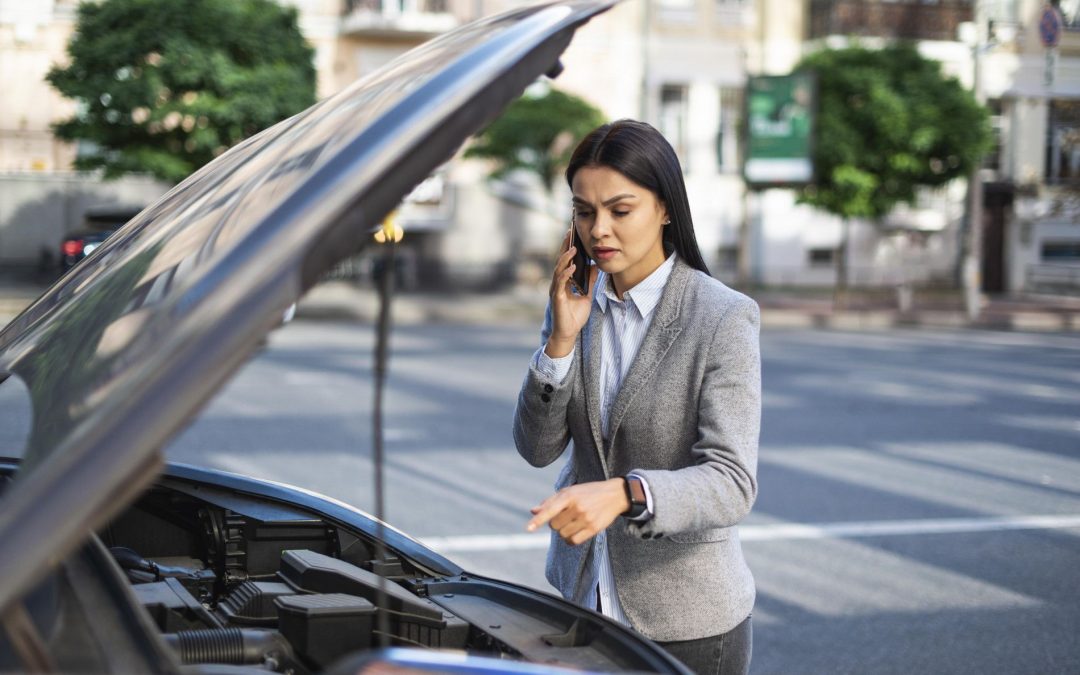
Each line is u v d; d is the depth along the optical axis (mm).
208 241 1254
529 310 21312
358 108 1379
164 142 18031
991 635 4680
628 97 26359
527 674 1168
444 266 24938
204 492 2398
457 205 25000
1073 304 25953
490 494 6734
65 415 1127
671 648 1956
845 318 21578
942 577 5473
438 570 2117
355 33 24484
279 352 13938
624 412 1929
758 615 4875
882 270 28109
